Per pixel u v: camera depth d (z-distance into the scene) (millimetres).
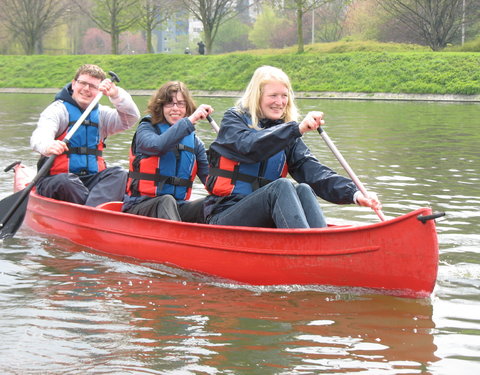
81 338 2994
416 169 7793
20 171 6074
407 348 2910
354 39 44406
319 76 26938
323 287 3721
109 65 33188
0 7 42062
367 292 3664
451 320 3254
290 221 3807
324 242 3656
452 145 10141
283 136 3889
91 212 4613
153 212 4461
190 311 3381
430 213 3461
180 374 2648
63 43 56500
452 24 31234
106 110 5469
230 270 3912
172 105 4551
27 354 2812
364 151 9430
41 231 5113
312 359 2793
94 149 5355
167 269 4191
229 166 4125
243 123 4105
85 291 3689
